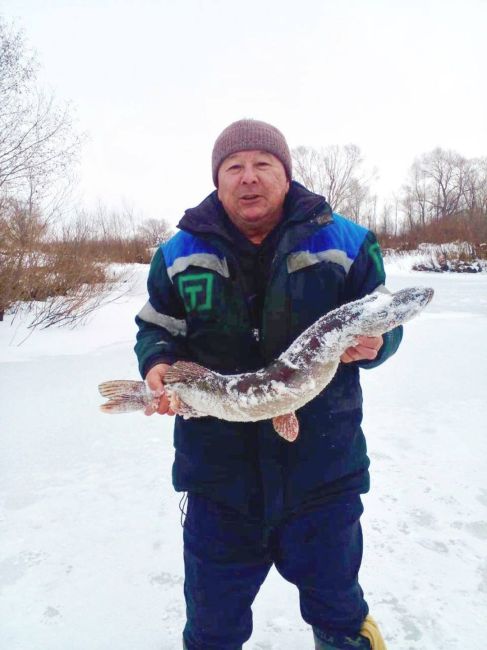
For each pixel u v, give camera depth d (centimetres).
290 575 190
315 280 178
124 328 961
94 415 496
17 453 411
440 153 5616
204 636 186
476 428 446
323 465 181
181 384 177
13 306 978
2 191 1066
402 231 4553
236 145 177
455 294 1559
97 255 1173
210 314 182
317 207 177
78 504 335
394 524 305
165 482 363
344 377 187
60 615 242
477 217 3378
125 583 262
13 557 283
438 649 215
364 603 193
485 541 288
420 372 633
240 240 188
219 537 183
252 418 173
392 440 425
